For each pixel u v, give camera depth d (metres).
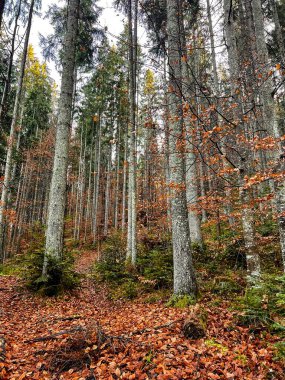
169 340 4.22
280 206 5.27
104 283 9.61
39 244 9.45
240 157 5.94
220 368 3.50
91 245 23.92
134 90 12.48
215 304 5.59
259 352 3.75
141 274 9.79
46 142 26.20
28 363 3.89
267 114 5.67
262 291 4.89
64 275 8.10
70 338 4.40
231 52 6.86
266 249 8.24
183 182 6.61
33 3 13.80
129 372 3.46
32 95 27.31
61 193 8.84
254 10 7.30
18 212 23.45
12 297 7.62
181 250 6.38
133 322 5.44
